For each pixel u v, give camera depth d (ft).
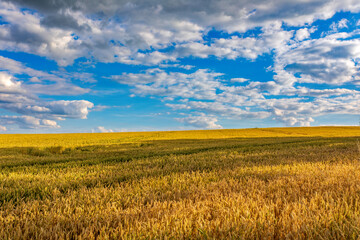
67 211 11.27
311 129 222.69
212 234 8.06
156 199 13.24
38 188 16.76
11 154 52.85
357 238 7.54
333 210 10.06
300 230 8.14
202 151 49.47
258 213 9.87
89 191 15.28
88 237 8.39
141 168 26.30
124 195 14.28
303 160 29.58
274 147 55.31
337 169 20.58
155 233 8.18
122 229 8.74
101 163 32.17
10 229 9.32
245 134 172.65
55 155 50.80
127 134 189.16
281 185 15.34
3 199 14.03
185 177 19.80
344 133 171.42
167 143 85.61
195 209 10.51
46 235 8.66
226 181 17.72
